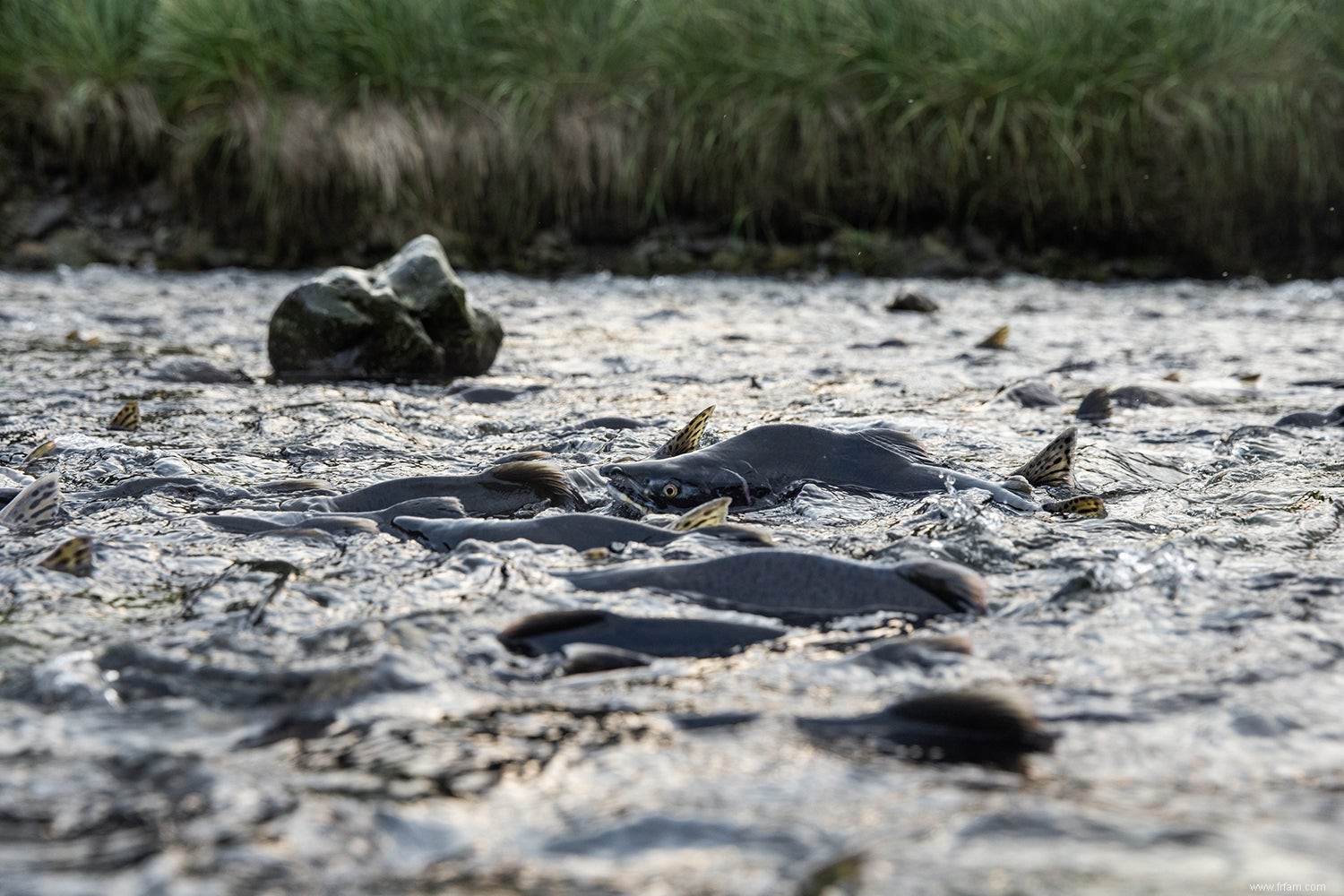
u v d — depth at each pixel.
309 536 2.78
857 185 12.43
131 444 4.07
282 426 4.41
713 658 2.03
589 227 12.38
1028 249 12.41
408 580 2.44
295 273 11.52
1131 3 12.66
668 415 4.77
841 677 1.92
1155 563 2.53
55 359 6.13
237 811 1.44
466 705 1.81
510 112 12.15
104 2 12.42
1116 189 12.37
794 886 1.25
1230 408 4.98
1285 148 12.23
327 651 2.02
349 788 1.51
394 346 5.85
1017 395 5.12
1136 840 1.32
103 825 1.40
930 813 1.42
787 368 6.29
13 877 1.27
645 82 12.68
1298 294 10.86
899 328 8.27
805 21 12.74
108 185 11.92
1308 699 1.81
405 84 12.49
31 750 1.63
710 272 12.10
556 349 7.04
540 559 2.55
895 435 3.51
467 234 12.16
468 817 1.43
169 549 2.67
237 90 12.20
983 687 1.87
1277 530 2.89
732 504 3.20
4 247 11.33
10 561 2.56
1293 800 1.46
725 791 1.50
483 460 3.88
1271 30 12.66
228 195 11.85
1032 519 3.03
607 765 1.58
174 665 1.95
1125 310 9.49
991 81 12.48
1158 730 1.70
